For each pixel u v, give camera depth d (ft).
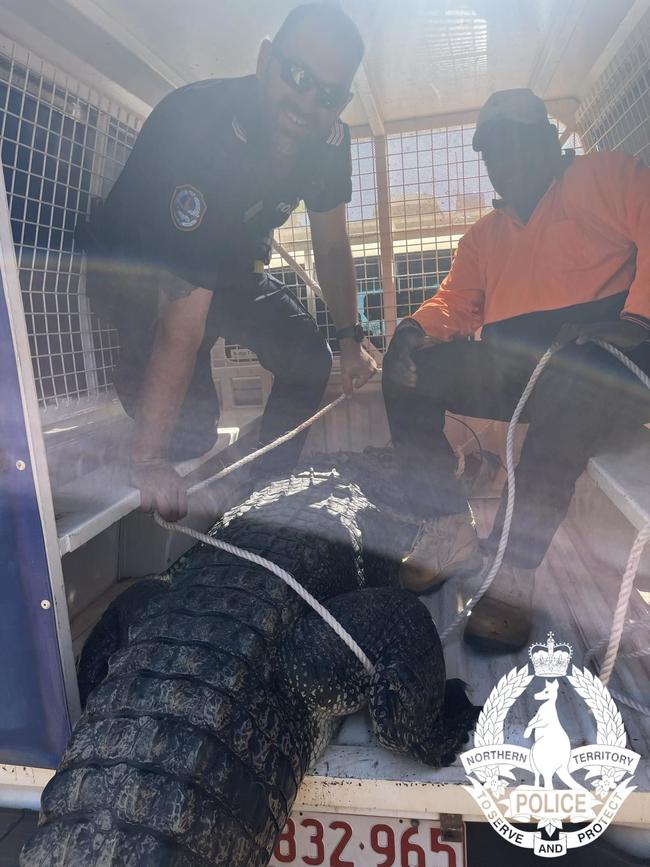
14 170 6.32
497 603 5.76
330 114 6.42
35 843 3.51
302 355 8.06
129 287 7.22
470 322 8.00
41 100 6.94
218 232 6.12
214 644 4.25
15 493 4.53
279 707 4.21
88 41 7.16
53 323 7.42
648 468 5.99
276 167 6.95
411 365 7.16
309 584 5.12
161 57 8.04
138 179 6.96
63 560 6.78
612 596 6.67
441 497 6.93
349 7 6.89
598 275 6.75
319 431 10.75
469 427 9.18
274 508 6.10
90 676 5.04
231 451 9.08
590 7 6.95
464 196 10.46
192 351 6.02
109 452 7.44
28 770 4.87
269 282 8.39
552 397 5.98
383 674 4.45
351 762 4.43
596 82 8.76
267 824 3.81
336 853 4.45
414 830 4.35
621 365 5.87
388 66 8.36
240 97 6.51
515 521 5.96
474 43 7.95
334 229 8.37
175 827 3.39
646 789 4.04
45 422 7.03
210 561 5.23
